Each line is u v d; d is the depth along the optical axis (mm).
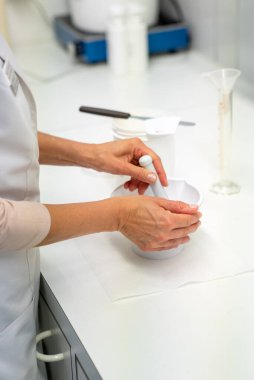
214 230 1058
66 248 1043
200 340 788
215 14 1921
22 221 807
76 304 888
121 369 746
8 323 902
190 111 1618
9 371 907
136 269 963
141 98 1745
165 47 2105
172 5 2230
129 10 1943
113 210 894
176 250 986
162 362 753
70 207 881
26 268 911
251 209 1118
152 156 1062
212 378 720
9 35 2344
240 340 781
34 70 2078
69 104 1750
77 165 1122
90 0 2016
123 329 823
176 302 872
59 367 1054
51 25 2398
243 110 1584
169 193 1081
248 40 1760
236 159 1312
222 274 931
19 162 871
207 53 2055
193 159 1349
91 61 2080
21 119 860
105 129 1560
